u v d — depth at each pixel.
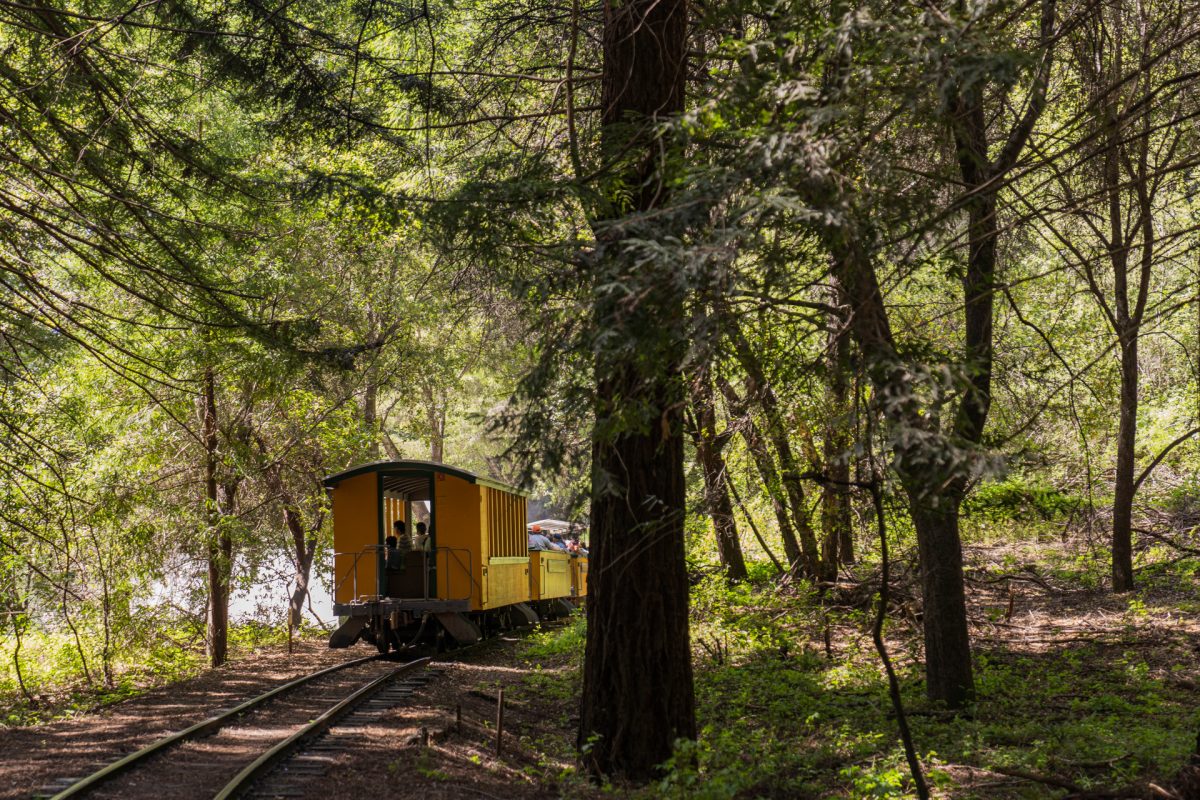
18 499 16.77
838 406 8.14
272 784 8.90
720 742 10.58
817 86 6.30
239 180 13.18
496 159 9.39
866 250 6.34
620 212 8.45
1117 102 9.06
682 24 9.95
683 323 6.21
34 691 17.12
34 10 10.46
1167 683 12.65
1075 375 9.96
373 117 14.06
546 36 14.62
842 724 12.00
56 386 17.27
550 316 7.17
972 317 11.12
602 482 7.04
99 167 12.02
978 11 5.80
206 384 18.83
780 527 20.70
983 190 7.08
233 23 14.12
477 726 12.06
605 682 9.71
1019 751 9.91
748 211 5.84
